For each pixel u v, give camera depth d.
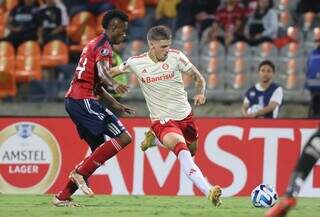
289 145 36.53
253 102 40.19
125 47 56.38
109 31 29.08
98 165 29.59
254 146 36.53
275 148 36.53
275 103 39.88
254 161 36.53
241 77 55.34
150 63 28.98
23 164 36.31
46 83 54.69
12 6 60.38
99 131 29.44
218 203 26.80
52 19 57.25
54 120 36.38
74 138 36.38
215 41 57.00
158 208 30.12
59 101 54.38
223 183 36.53
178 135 28.12
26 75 55.41
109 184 36.41
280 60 55.81
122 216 27.05
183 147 27.67
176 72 28.98
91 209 29.19
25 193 36.28
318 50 50.72
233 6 57.72
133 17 59.38
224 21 57.66
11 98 54.62
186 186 36.34
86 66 29.22
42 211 28.28
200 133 36.44
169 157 36.34
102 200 33.66
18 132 36.28
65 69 55.97
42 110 54.12
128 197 35.31
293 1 59.31
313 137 21.02
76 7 59.75
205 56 56.31
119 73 29.33
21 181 36.28
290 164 36.53
